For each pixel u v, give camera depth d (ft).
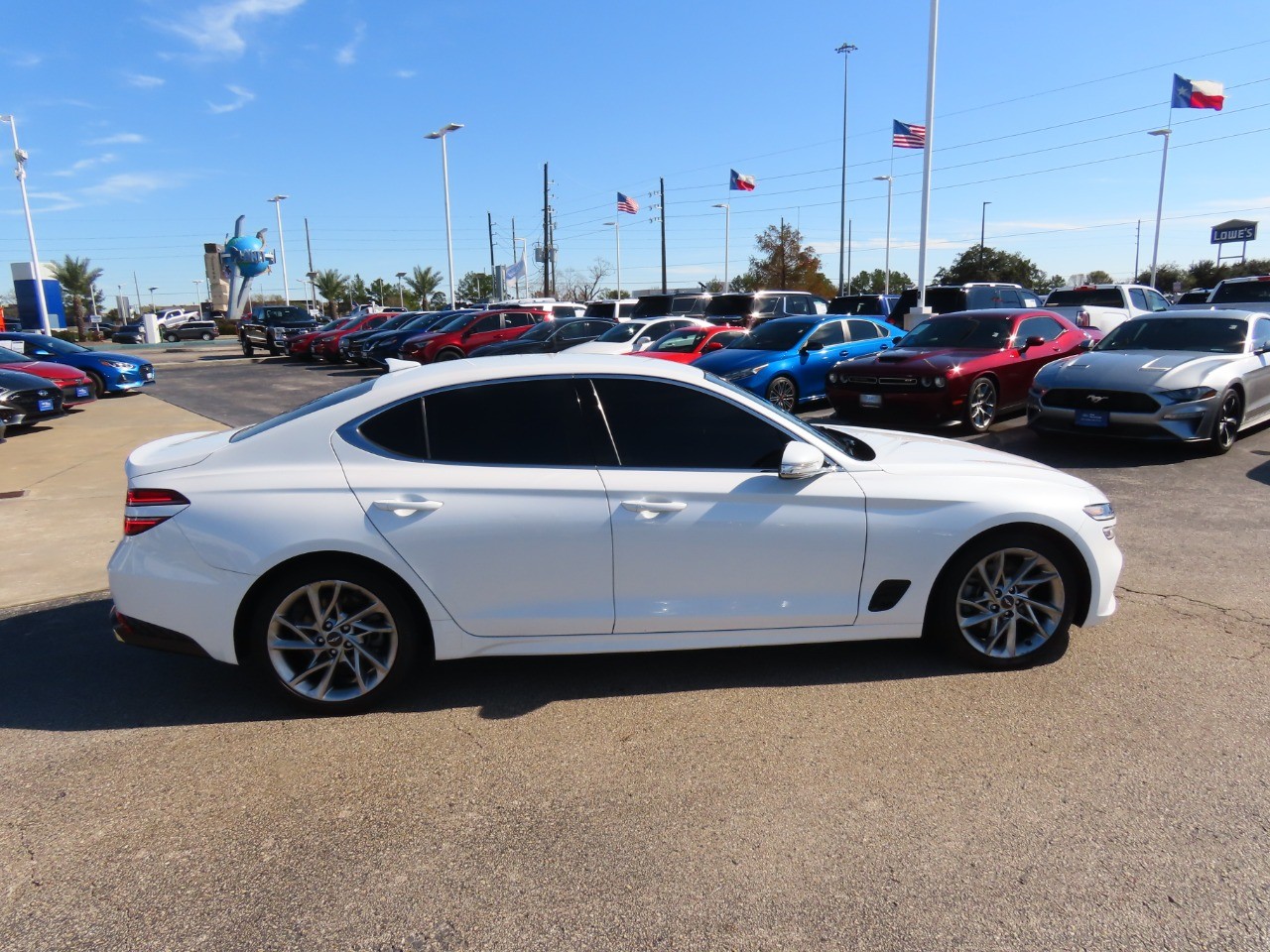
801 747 10.89
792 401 40.27
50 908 8.23
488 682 12.85
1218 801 9.57
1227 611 15.19
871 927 7.75
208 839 9.29
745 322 62.03
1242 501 22.66
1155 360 28.25
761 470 12.12
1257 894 8.07
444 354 66.80
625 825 9.37
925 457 13.32
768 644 12.32
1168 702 11.86
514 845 9.06
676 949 7.55
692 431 12.16
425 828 9.39
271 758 10.89
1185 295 70.49
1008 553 12.67
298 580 11.39
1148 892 8.14
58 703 12.54
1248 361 28.63
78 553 20.68
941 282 196.65
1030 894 8.14
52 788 10.32
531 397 12.02
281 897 8.33
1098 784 9.94
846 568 12.21
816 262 156.87
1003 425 35.42
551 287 170.81
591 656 13.71
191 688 12.93
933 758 10.57
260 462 11.66
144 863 8.90
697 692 12.41
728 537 11.86
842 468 12.34
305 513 11.26
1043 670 12.89
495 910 8.09
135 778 10.50
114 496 26.99
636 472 11.84
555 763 10.66
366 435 11.77
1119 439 30.78
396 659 11.78
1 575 19.11
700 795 9.89
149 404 55.26
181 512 11.35
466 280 259.60
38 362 49.67
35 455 34.96
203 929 7.91
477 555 11.51
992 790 9.86
